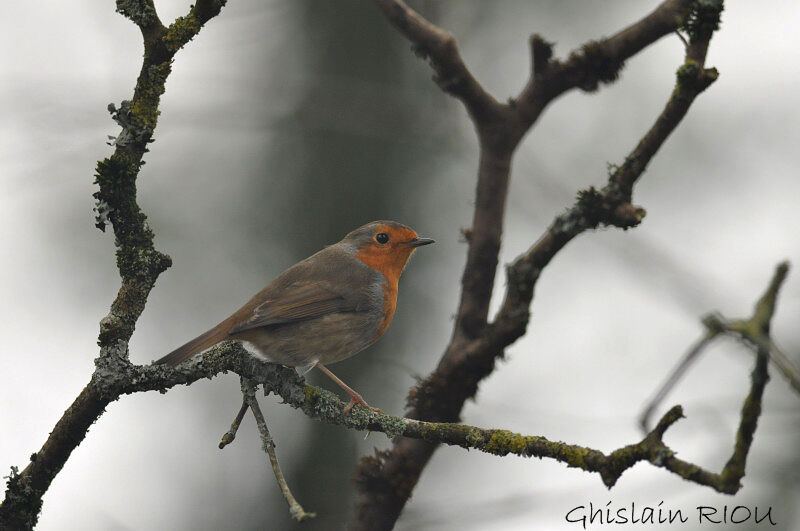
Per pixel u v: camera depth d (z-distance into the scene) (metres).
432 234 16.50
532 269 6.54
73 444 6.81
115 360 6.84
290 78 16.62
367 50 16.97
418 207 16.66
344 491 15.20
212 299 15.87
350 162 16.73
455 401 7.02
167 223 15.87
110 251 15.36
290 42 17.28
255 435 15.38
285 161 16.98
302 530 14.71
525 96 6.88
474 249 7.00
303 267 9.99
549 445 5.71
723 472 4.70
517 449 5.85
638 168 6.12
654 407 4.03
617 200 6.12
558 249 6.44
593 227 6.26
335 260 10.20
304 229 16.39
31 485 6.73
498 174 6.91
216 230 16.27
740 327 3.86
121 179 6.80
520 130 6.86
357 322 9.72
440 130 15.33
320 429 15.67
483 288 7.00
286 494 5.98
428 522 10.59
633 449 5.18
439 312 16.27
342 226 16.38
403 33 6.80
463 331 7.05
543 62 6.78
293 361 9.42
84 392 6.82
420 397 7.10
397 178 16.77
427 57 6.88
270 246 16.39
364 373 15.65
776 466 11.84
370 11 17.11
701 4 5.79
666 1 6.61
